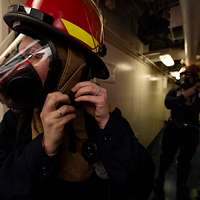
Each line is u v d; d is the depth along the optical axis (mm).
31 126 570
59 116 457
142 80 3631
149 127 4352
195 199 2223
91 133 556
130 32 2812
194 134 2422
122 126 552
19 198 465
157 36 3150
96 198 563
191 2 1514
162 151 2596
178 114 2443
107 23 1995
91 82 521
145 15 2883
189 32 2258
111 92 2137
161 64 4996
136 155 533
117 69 2318
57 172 509
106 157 520
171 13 2789
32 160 470
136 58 3162
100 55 602
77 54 511
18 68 473
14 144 584
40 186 489
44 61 475
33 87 481
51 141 464
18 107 512
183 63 4449
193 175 2598
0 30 794
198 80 2400
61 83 489
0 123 626
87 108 535
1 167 520
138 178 563
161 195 2201
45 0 508
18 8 487
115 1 2131
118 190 532
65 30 499
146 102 4027
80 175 540
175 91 2514
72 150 541
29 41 500
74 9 531
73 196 532
